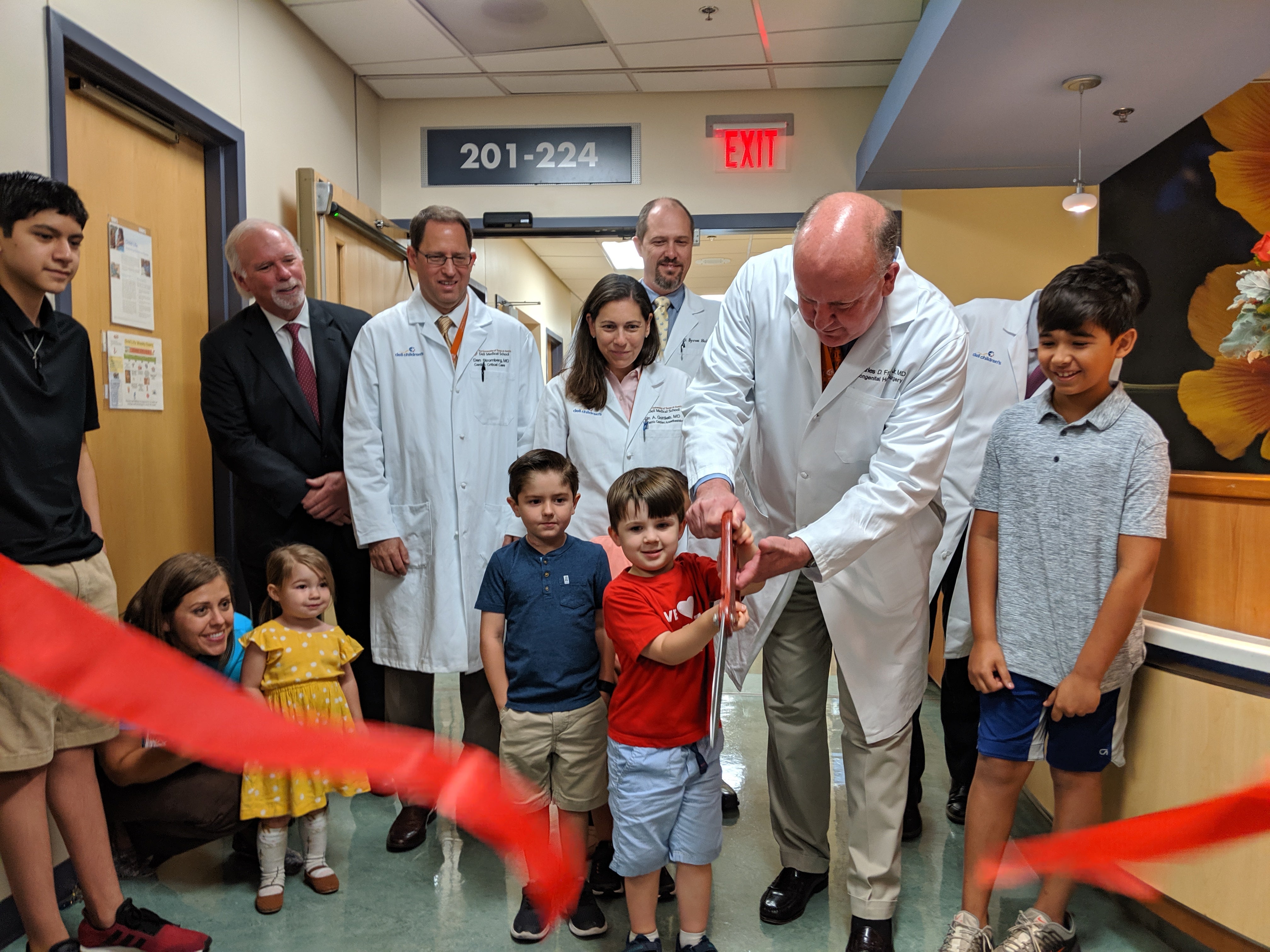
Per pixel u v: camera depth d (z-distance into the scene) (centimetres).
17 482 165
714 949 174
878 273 152
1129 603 164
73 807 174
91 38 232
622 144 445
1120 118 345
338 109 404
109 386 253
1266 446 393
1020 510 179
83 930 178
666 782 167
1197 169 400
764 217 443
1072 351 169
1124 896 199
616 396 236
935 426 170
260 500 260
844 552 159
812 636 195
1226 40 278
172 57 274
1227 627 180
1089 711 165
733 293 196
